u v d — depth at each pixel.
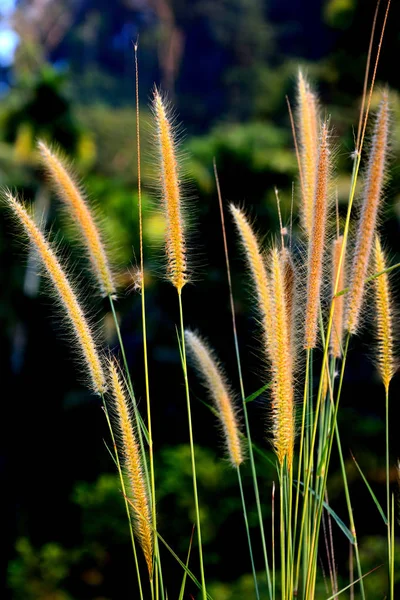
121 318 10.56
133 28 48.03
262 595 4.73
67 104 12.88
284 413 1.64
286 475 1.74
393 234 6.60
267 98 17.02
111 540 6.16
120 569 6.16
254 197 8.25
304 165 1.91
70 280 1.78
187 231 1.74
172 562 5.76
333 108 10.14
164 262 1.76
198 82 44.88
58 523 9.25
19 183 11.25
